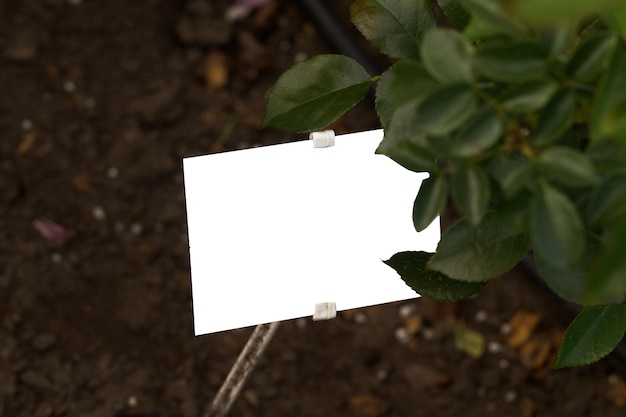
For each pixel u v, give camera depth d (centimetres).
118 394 94
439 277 63
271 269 66
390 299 67
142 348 97
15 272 98
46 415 93
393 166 67
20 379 94
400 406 98
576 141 58
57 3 110
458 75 54
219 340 98
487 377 99
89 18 110
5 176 102
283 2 114
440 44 54
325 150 66
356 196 67
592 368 99
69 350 96
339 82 64
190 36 111
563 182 54
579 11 50
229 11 112
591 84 56
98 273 99
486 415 98
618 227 53
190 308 99
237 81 111
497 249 60
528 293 103
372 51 112
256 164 66
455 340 100
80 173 104
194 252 65
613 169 55
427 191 58
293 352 98
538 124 55
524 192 57
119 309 98
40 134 105
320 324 100
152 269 100
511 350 100
